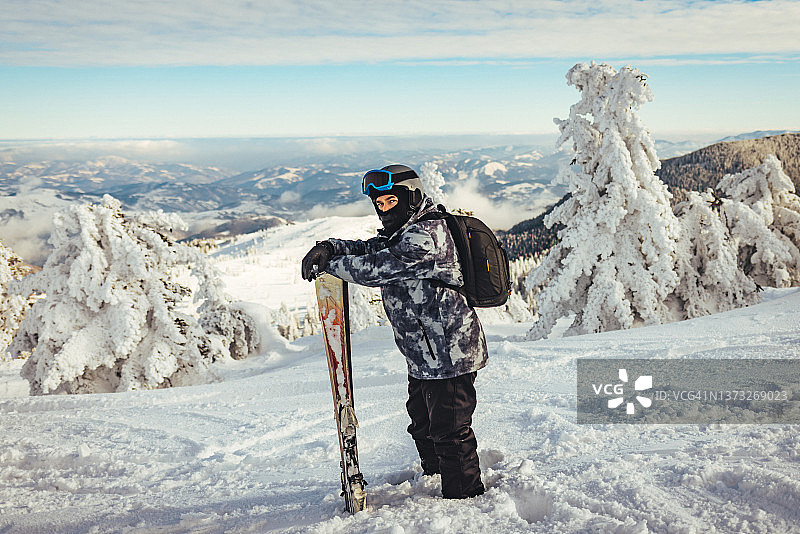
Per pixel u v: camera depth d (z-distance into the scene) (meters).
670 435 3.42
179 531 2.65
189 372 17.86
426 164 21.22
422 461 3.08
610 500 2.38
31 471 4.36
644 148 17.52
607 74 17.23
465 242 2.58
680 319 18.86
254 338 25.66
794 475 2.40
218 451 4.67
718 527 2.03
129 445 5.08
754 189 25.66
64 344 16.05
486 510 2.44
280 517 2.70
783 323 7.99
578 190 17.84
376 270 2.45
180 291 18.08
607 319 17.84
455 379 2.64
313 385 7.69
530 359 7.14
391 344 14.74
